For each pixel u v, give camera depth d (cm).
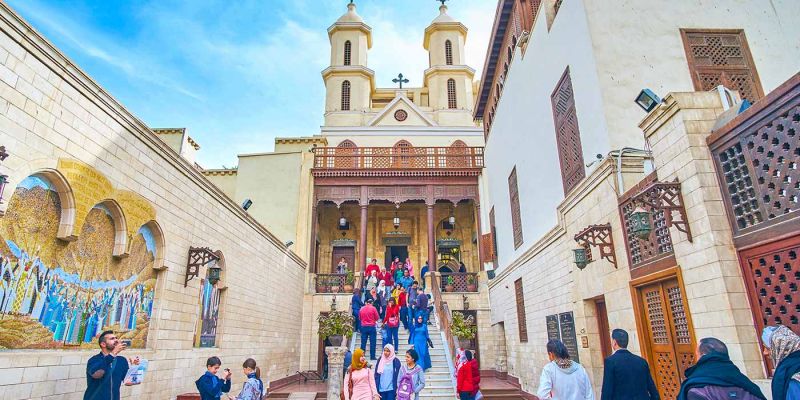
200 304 891
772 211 421
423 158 2228
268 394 1288
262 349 1259
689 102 533
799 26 884
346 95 2928
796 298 394
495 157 1741
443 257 2280
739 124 459
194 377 845
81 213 555
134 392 655
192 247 848
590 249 816
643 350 624
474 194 2023
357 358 651
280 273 1455
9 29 459
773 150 418
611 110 779
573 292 884
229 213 1038
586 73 852
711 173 502
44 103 505
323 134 2459
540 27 1152
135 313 685
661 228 588
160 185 745
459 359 805
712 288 475
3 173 449
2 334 455
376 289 1434
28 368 473
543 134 1127
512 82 1441
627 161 716
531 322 1217
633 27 846
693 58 839
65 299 543
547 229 1096
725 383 289
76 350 557
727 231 477
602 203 755
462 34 3153
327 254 2233
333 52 3030
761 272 437
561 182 1001
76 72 549
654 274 591
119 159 638
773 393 276
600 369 800
